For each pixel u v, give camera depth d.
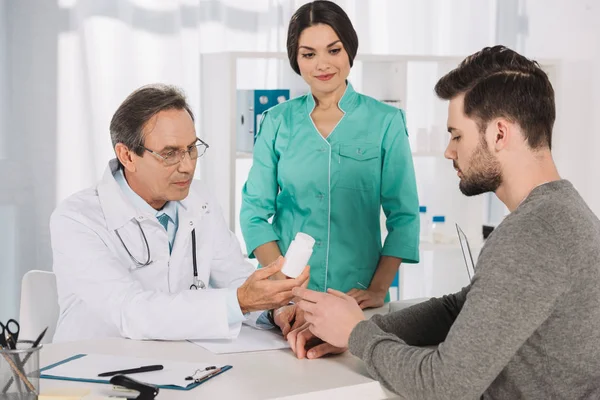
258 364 1.73
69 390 1.50
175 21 3.69
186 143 2.01
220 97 3.47
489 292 1.45
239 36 3.86
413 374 1.54
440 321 1.88
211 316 1.87
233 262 2.35
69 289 2.04
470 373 1.46
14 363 1.41
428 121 4.28
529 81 1.54
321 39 2.53
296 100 2.75
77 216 2.07
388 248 2.62
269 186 2.73
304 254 1.82
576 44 4.11
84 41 3.57
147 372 1.65
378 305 2.41
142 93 2.01
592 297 1.46
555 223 1.45
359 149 2.64
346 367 1.72
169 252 2.19
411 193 2.63
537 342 1.48
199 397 1.51
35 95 3.52
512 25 4.37
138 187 2.12
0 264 3.53
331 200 2.65
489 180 1.59
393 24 4.19
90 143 3.61
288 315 2.00
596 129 4.02
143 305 1.91
